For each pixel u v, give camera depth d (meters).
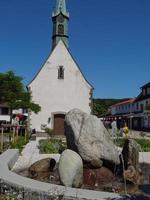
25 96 40.38
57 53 42.31
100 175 10.70
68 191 6.96
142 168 13.88
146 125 65.94
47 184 7.60
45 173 11.64
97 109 100.62
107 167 11.30
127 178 10.38
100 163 11.02
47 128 39.78
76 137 11.16
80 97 41.84
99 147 11.12
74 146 11.18
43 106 41.38
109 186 9.95
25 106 39.94
